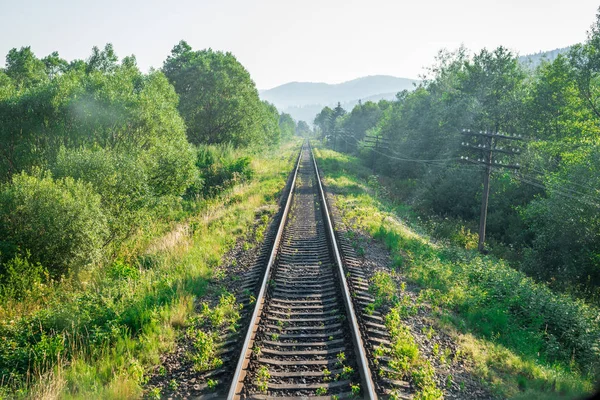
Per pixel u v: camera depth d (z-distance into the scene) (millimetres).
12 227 11070
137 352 7168
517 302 10453
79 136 17812
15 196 11258
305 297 9320
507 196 24172
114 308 8641
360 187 30266
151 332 7738
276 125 76438
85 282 10617
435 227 23000
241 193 23969
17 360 6930
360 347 6645
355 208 20984
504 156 27156
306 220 17906
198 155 31797
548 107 25703
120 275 10852
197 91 37969
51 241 10992
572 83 22031
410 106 45812
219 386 5961
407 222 22375
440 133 32969
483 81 31078
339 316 8180
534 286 12031
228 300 8961
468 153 29391
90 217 11672
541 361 7969
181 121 21250
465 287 11164
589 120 20812
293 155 63000
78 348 7418
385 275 10883
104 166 13883
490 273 12375
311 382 6035
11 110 17031
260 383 5863
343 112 131250
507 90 30562
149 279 10484
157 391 5863
